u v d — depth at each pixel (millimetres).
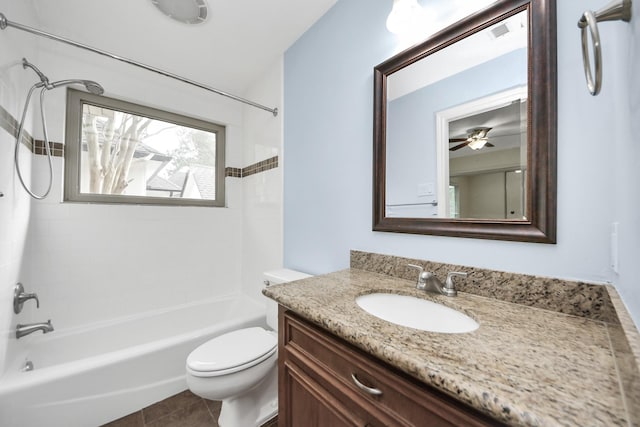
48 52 1592
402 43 1134
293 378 853
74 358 1611
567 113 718
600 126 666
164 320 1988
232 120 2414
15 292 1263
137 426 1274
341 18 1402
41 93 1335
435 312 849
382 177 1181
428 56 1035
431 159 1023
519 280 792
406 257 1101
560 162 729
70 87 1702
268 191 2041
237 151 2449
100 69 1772
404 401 538
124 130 1970
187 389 1509
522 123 797
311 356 788
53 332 1614
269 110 1911
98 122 1863
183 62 1937
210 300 2271
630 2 413
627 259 503
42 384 1104
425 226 1027
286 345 889
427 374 448
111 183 1907
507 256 830
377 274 1174
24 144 1363
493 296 843
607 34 651
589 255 686
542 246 763
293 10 1471
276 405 1370
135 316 1913
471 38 918
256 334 1371
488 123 873
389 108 1158
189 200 2256
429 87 1030
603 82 661
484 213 877
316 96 1565
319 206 1542
